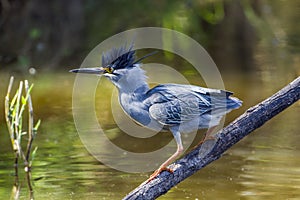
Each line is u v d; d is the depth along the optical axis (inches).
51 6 907.4
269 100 311.1
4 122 516.4
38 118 527.5
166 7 930.1
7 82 621.9
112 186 390.9
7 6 884.0
